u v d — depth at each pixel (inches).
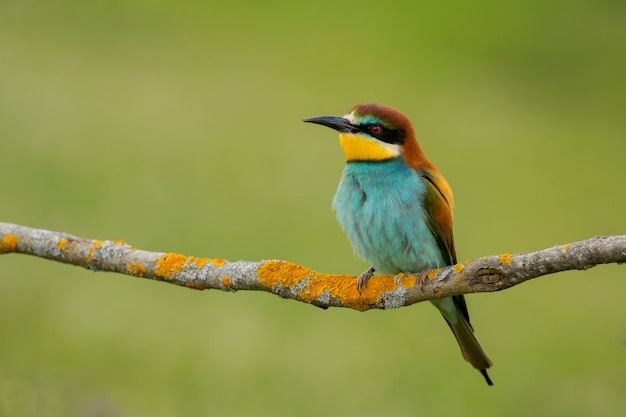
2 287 441.1
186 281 256.8
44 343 410.6
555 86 759.7
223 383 399.9
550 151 666.2
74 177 542.0
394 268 303.6
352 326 438.9
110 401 366.6
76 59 684.1
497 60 776.3
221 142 600.4
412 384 411.8
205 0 811.4
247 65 719.1
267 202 540.4
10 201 515.2
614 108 733.9
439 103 709.9
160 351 414.6
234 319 435.2
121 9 772.0
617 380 419.5
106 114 620.7
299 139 619.2
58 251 268.7
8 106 604.7
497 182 615.5
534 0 840.9
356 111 303.7
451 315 297.6
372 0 852.0
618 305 488.4
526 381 423.5
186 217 520.4
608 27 819.4
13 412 351.9
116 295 445.1
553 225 578.6
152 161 569.9
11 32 707.4
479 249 550.0
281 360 415.5
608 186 619.8
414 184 295.3
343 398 399.9
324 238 507.2
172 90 665.6
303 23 800.9
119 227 501.7
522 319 476.4
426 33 804.6
